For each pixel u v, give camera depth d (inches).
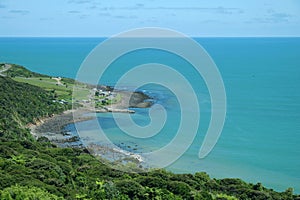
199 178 1966.0
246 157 3053.6
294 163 2977.4
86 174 1678.2
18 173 1439.5
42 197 1176.8
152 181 1568.7
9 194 1145.4
